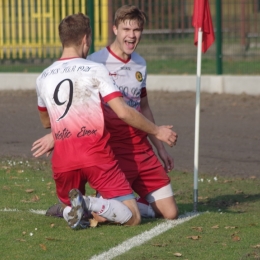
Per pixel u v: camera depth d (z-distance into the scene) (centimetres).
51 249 1454
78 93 1562
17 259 1386
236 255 1427
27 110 3897
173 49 5131
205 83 4397
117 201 1609
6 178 2286
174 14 5038
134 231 1602
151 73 4775
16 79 4684
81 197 1539
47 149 1695
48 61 4928
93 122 1564
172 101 4125
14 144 2939
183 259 1395
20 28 4881
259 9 5028
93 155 1572
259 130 3281
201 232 1611
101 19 4488
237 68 4831
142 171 1728
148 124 1590
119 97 1568
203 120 3556
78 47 1634
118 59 1727
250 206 1992
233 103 4012
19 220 1695
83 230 1605
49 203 1938
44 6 4791
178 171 2492
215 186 2266
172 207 1742
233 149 2883
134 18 1686
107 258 1392
